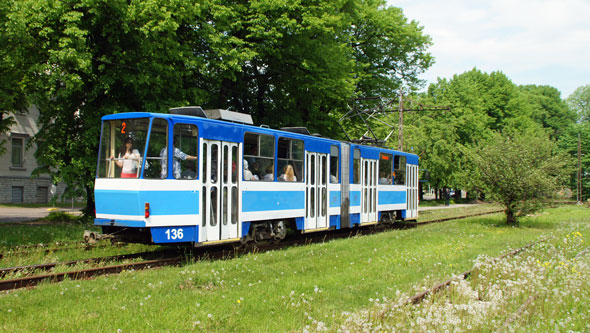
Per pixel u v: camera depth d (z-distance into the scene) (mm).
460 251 12430
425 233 16562
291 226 14805
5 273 8844
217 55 18391
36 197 36781
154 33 15820
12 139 34906
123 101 18312
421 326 5641
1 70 16156
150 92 17500
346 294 7641
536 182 20000
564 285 8148
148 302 6758
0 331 5434
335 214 16453
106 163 10992
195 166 11195
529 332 5695
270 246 13484
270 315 6461
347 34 27406
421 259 10992
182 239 10906
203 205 11289
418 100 49531
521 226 20469
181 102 17688
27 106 21672
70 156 18188
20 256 10555
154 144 10641
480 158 21000
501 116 57750
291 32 20203
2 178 34156
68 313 6223
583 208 42062
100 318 6020
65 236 14555
